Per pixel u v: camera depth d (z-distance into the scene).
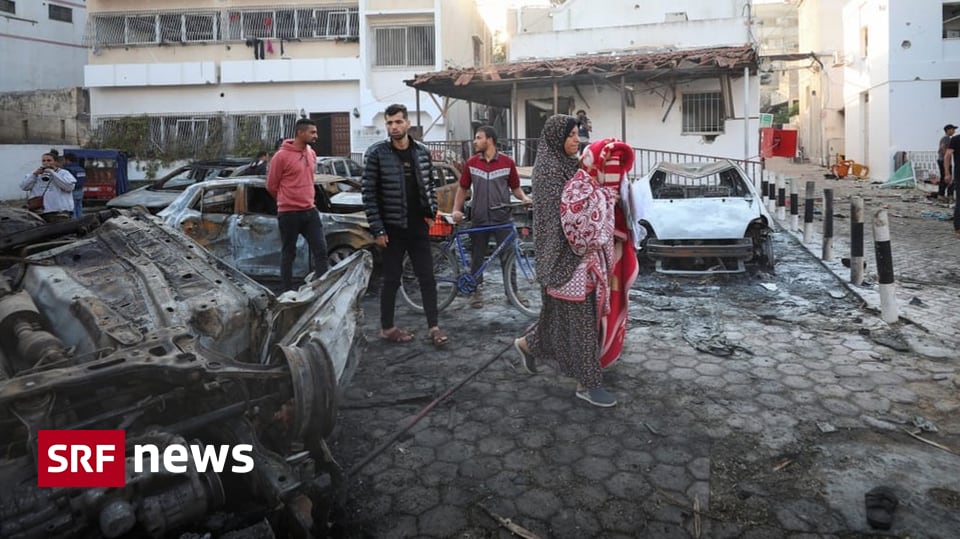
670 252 7.29
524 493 3.01
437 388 4.28
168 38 23.91
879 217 5.43
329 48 23.19
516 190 6.08
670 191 8.60
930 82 21.52
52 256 3.75
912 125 21.81
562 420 3.77
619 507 2.87
